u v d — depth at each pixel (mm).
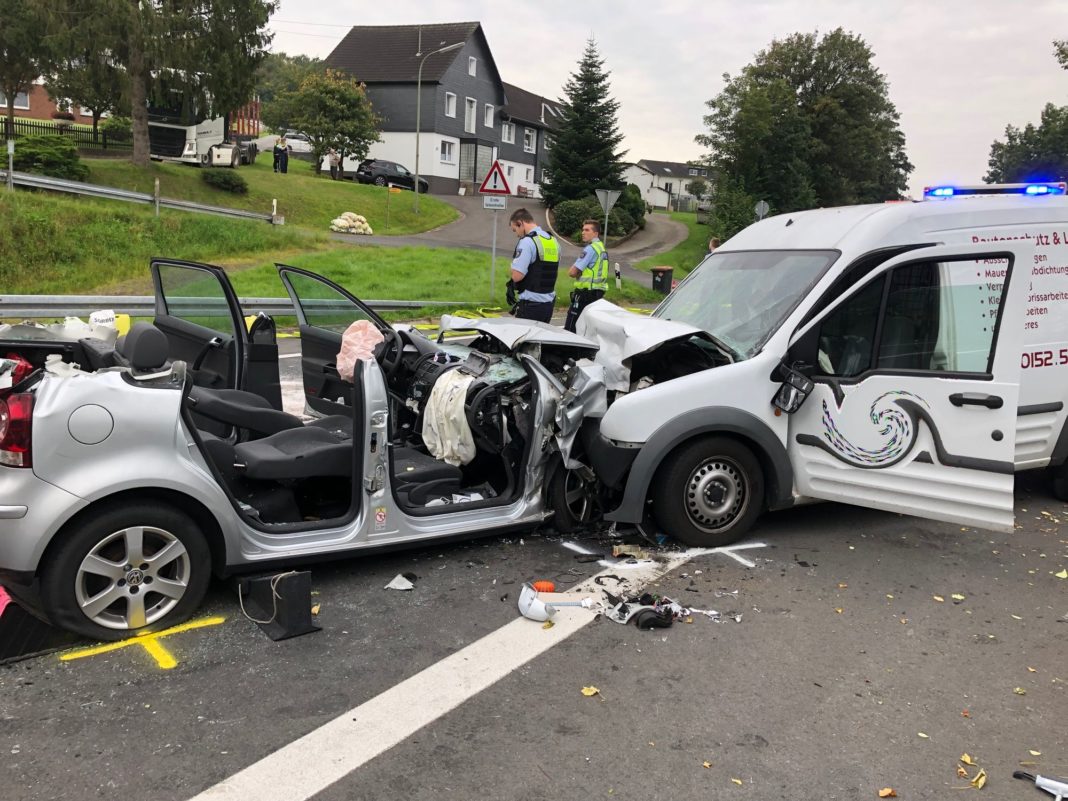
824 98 54219
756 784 2723
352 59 47094
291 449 4254
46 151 23422
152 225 20141
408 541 4195
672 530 4727
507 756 2818
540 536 4898
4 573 3156
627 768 2779
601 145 40938
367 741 2869
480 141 48875
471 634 3686
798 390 4672
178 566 3549
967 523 4449
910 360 4789
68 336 4281
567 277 22578
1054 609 4211
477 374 4730
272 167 40562
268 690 3166
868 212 5062
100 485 3232
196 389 4641
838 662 3576
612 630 3785
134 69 25594
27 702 3018
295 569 4074
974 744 3010
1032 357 5434
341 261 20266
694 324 5441
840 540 5070
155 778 2629
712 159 46500
